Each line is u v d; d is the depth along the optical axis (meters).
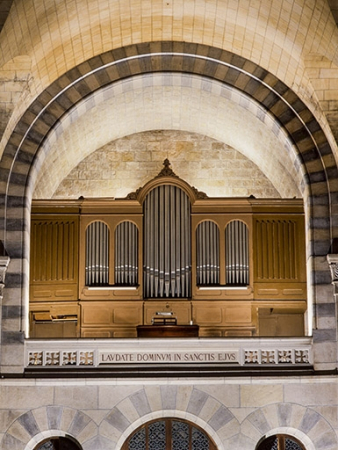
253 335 29.02
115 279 29.27
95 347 26.47
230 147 33.19
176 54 28.55
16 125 27.64
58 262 29.34
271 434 26.30
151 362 26.38
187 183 30.00
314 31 24.91
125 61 28.55
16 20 23.91
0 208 27.11
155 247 29.48
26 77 26.39
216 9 26.61
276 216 29.81
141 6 26.56
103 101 29.61
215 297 29.19
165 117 32.41
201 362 26.42
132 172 33.09
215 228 29.69
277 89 28.25
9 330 26.41
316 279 27.05
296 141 27.95
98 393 26.19
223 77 28.55
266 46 27.27
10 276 26.78
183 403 26.17
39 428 25.95
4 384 25.98
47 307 29.12
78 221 29.64
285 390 26.25
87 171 33.06
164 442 26.42
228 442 25.97
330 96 26.77
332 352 26.47
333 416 26.09
